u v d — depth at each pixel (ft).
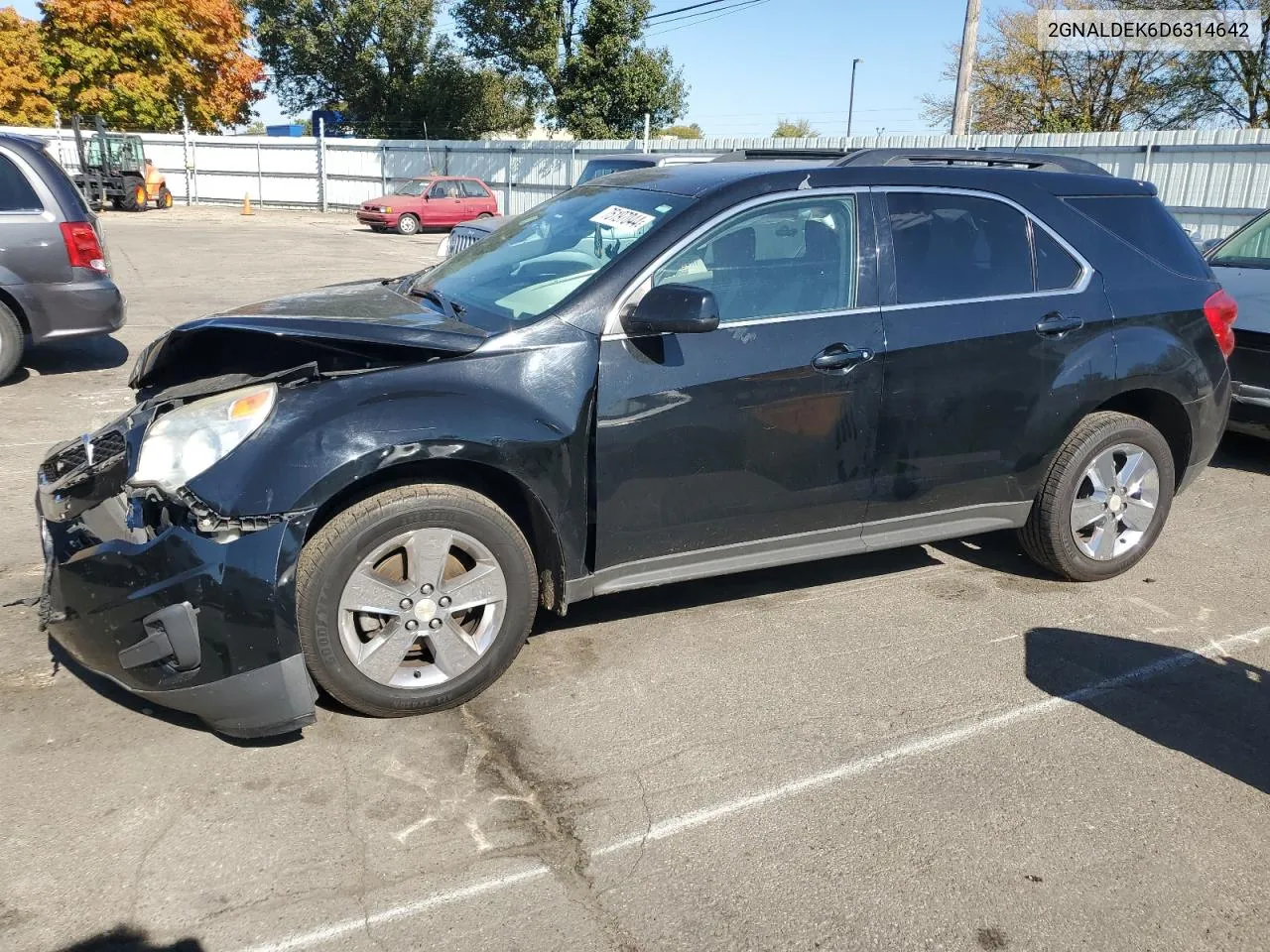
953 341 13.51
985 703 12.11
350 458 10.09
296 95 144.46
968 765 10.82
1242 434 23.58
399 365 11.09
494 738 10.98
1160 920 8.66
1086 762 10.96
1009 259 14.25
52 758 10.27
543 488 11.28
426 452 10.47
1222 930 8.58
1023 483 14.74
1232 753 11.27
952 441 13.88
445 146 107.76
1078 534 15.31
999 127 108.27
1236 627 14.44
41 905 8.28
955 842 9.55
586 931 8.26
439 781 10.15
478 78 138.92
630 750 10.85
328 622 10.39
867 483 13.46
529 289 12.50
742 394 12.26
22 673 11.89
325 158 114.52
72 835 9.12
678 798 10.04
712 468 12.32
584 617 14.05
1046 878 9.12
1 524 16.55
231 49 129.49
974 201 14.11
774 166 13.48
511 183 103.96
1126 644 13.80
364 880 8.73
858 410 13.05
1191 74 97.04
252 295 43.24
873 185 13.44
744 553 13.08
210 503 9.80
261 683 9.89
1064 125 100.42
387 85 138.41
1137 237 15.39
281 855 8.99
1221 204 59.57
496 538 11.14
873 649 13.39
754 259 12.60
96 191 97.35
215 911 8.29
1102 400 14.82
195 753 10.46
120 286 44.37
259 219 99.50
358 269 56.08
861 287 13.12
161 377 12.89
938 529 14.39
